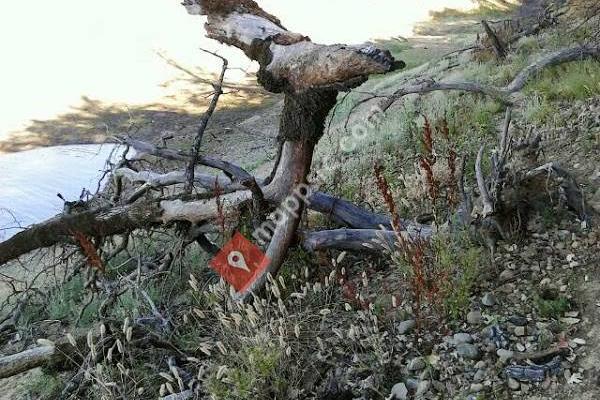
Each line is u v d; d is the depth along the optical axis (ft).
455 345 12.91
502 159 16.05
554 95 25.79
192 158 19.80
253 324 13.52
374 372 12.80
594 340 11.93
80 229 19.20
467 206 16.16
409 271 14.74
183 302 19.06
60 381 17.35
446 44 84.53
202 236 21.08
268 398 13.01
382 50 13.08
